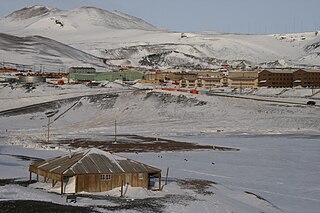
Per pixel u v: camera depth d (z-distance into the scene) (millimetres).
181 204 38688
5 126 113000
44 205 35594
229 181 52312
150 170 44781
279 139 91562
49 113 128250
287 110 124312
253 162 65500
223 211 37594
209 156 70625
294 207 41844
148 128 109812
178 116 126000
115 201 38688
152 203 38562
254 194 46281
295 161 66500
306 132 102188
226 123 115312
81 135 97500
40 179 47750
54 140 89375
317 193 47156
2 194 38969
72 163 43188
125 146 81438
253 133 101000
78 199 38719
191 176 54344
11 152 72312
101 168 43031
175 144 84500
